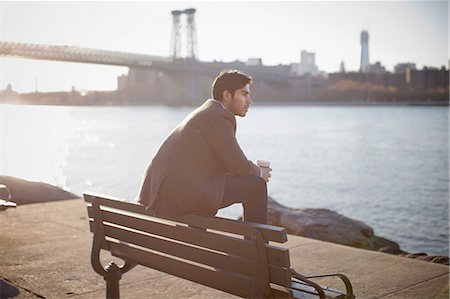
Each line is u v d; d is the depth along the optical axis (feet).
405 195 95.25
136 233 8.38
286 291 6.32
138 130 306.96
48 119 455.22
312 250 14.06
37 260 13.08
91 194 9.21
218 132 7.67
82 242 14.83
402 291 10.70
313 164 149.38
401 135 271.69
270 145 209.46
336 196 94.99
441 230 64.44
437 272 12.03
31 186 22.80
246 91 8.22
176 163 7.77
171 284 11.31
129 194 89.40
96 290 10.93
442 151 189.47
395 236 62.03
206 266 7.36
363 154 179.52
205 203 7.59
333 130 307.58
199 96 384.06
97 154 163.84
